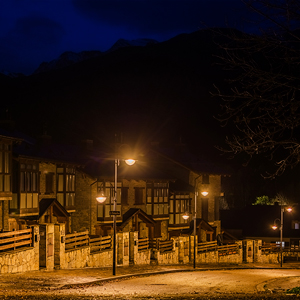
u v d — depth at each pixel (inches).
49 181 1571.1
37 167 1460.4
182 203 2198.6
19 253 919.7
